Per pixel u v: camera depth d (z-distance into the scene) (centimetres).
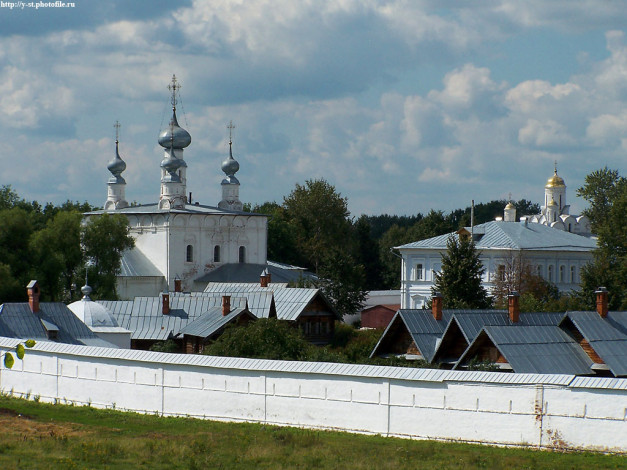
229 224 16925
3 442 4959
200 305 11212
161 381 6191
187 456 4766
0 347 7169
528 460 4669
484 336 6606
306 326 11769
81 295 13575
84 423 5825
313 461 4647
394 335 7725
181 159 16925
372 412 5425
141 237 16512
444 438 5206
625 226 14412
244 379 5859
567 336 6775
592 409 4834
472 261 11675
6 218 13275
